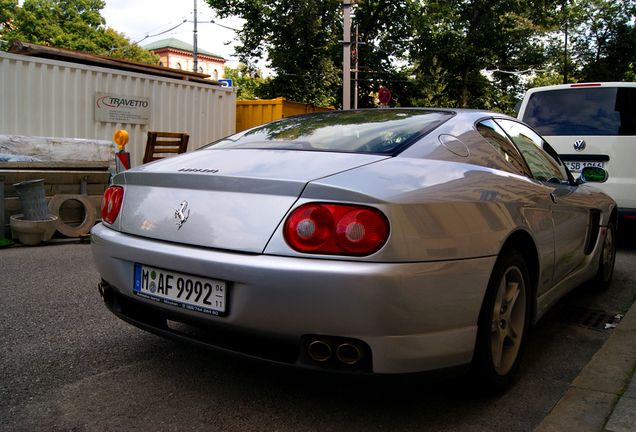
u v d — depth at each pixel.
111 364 2.67
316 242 1.78
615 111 6.52
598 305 4.02
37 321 3.30
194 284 2.01
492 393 2.34
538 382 2.59
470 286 2.01
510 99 37.78
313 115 3.06
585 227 3.57
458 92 36.84
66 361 2.70
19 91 7.89
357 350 1.79
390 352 1.80
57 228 6.16
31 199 5.91
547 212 2.78
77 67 8.49
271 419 2.14
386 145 2.29
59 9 48.16
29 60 7.96
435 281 1.87
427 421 2.15
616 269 5.35
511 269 2.36
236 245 1.90
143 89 9.36
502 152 2.73
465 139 2.51
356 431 2.06
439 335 1.92
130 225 2.28
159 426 2.07
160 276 2.12
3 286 4.11
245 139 2.72
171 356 2.80
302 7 29.64
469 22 35.22
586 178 4.02
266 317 1.84
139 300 2.21
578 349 3.08
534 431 2.01
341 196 1.79
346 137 2.45
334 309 1.75
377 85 35.12
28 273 4.57
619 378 2.44
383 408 2.26
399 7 33.88
